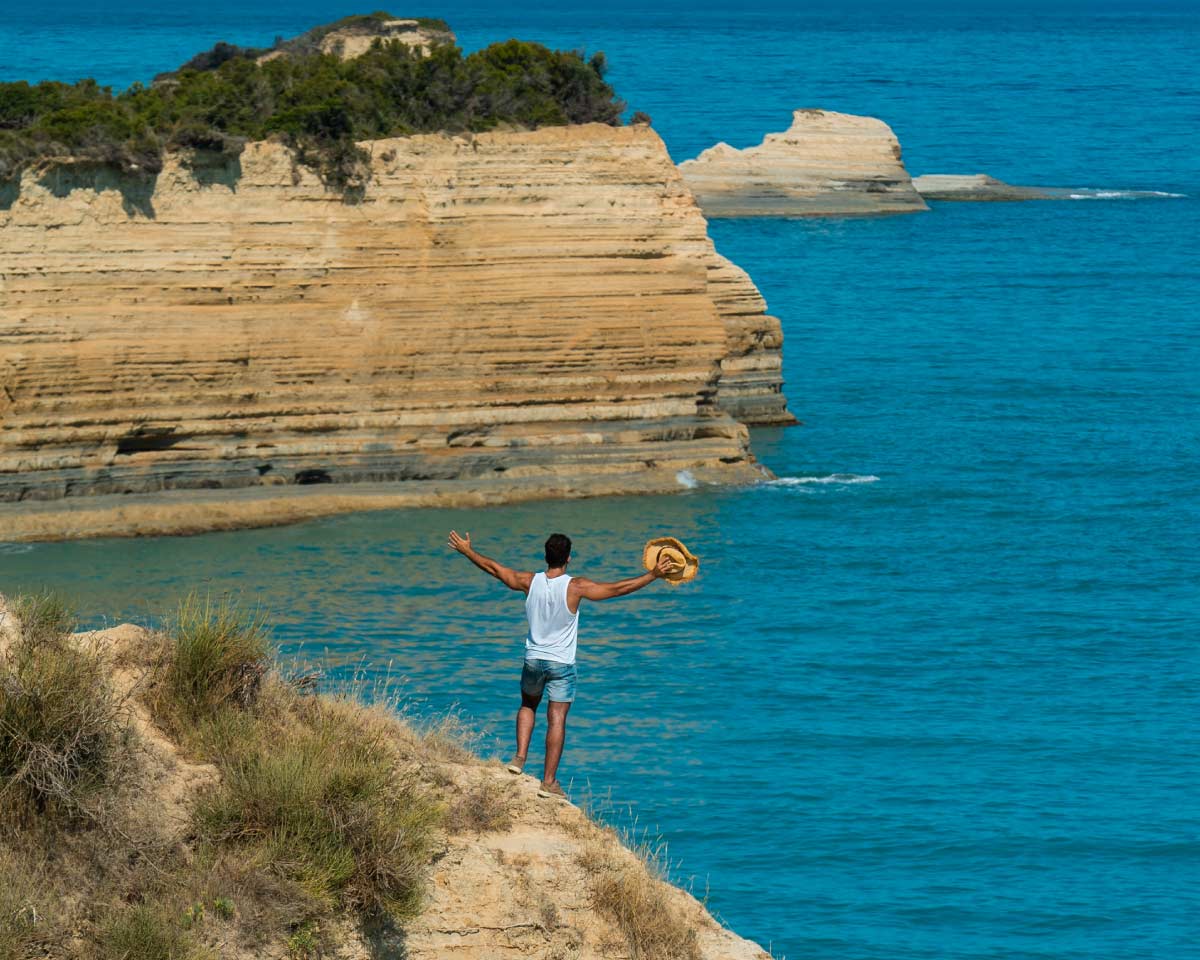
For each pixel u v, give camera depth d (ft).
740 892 312.29
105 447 557.33
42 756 171.94
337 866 176.14
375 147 587.68
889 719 409.08
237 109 586.86
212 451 570.46
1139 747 394.73
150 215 559.38
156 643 195.42
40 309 545.85
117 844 172.14
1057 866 328.49
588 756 375.25
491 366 602.03
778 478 640.58
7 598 201.26
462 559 527.40
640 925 186.09
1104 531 584.40
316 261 580.30
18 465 544.21
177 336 562.66
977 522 591.78
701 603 495.82
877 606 498.69
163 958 163.84
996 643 469.98
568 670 197.57
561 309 608.19
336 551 533.55
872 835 339.77
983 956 290.15
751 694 422.82
